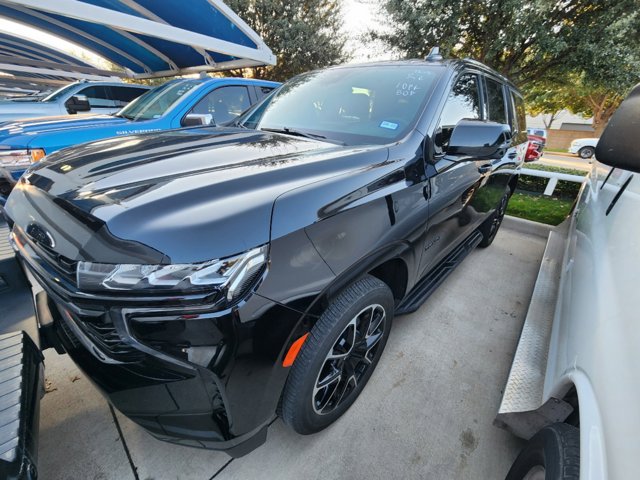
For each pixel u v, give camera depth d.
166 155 1.44
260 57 6.97
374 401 1.84
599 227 1.62
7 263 1.36
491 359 2.20
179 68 9.50
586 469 0.74
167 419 1.09
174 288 0.91
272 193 1.13
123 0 5.84
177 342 0.96
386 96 2.04
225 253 0.94
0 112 5.18
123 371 1.03
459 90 2.18
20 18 7.52
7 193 3.11
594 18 6.78
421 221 1.73
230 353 0.99
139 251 0.91
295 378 1.29
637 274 0.95
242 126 2.37
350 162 1.45
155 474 1.44
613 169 2.16
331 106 2.16
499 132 1.75
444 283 3.13
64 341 1.22
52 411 1.68
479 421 1.77
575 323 1.24
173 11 6.27
